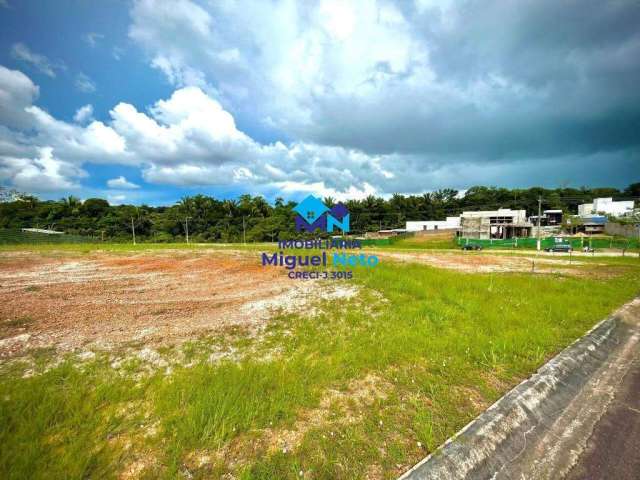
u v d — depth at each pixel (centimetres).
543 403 275
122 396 260
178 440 203
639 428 248
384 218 5919
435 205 6406
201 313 530
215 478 178
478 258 1756
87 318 499
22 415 225
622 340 438
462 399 270
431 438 213
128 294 672
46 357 351
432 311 521
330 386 285
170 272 970
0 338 409
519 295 652
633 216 4003
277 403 247
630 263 1462
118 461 190
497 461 209
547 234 4100
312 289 709
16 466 180
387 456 200
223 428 213
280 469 186
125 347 381
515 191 6612
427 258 1730
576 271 1138
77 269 1033
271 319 496
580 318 504
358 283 754
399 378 301
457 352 364
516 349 371
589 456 218
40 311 537
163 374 307
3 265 1126
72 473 177
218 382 274
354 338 402
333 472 186
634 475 201
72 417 227
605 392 305
